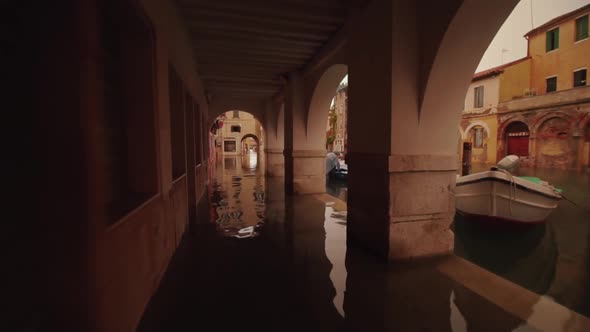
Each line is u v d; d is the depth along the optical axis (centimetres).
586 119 1410
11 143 117
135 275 204
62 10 120
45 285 122
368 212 368
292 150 758
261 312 233
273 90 1034
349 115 412
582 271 486
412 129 328
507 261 541
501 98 1822
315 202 686
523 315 231
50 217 121
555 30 1644
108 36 225
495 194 632
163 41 300
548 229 709
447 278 295
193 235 438
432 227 349
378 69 339
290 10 430
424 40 315
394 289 272
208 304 244
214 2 407
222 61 684
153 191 266
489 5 275
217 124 1695
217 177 1220
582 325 218
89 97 126
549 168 1569
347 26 452
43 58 119
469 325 218
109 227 149
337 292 266
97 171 132
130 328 190
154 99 262
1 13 115
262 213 581
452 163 345
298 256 354
